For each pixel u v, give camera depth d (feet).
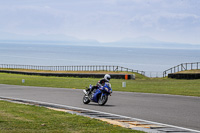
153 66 494.59
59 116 39.45
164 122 37.86
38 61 583.99
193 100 61.67
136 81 129.59
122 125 34.94
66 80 135.44
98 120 37.14
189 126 35.29
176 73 151.53
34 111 43.65
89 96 56.49
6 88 93.76
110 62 593.01
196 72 152.66
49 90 86.07
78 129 31.07
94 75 167.12
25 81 128.16
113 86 99.76
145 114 44.21
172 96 69.51
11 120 35.14
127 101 60.34
